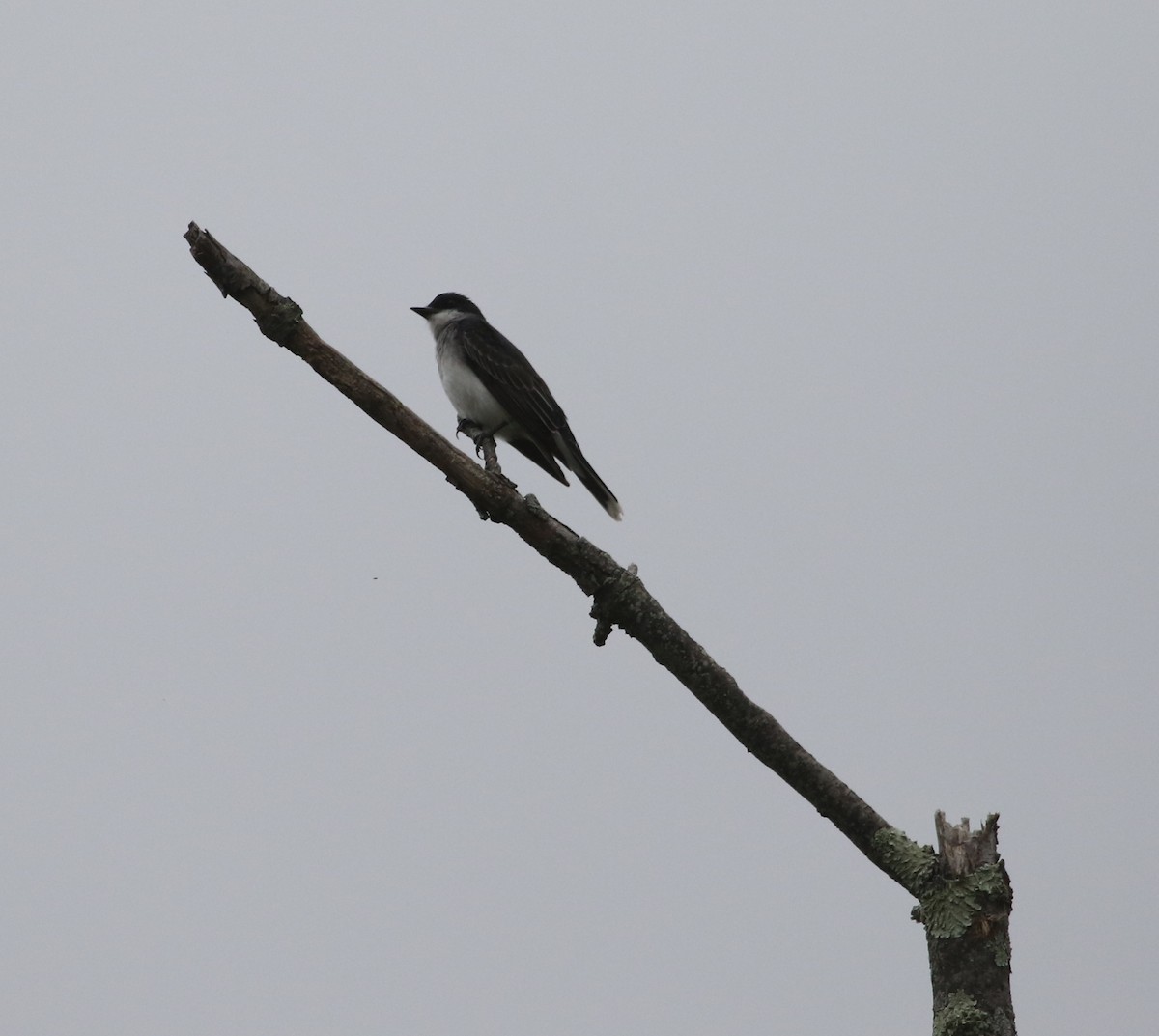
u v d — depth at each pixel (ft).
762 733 30.14
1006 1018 26.45
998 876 27.25
